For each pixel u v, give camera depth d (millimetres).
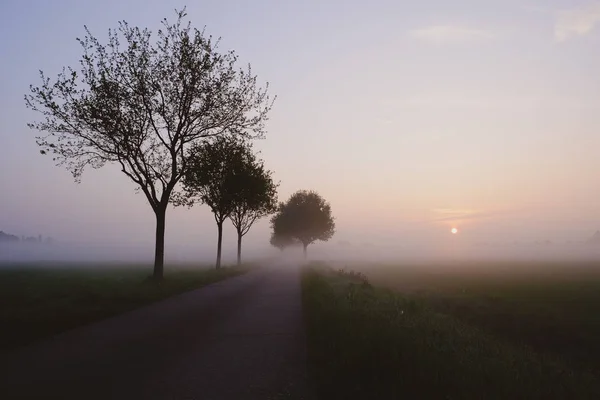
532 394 7203
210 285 29531
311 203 103062
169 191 29031
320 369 8586
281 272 48906
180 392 7199
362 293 25781
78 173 27422
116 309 16375
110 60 27234
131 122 27828
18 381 7672
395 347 8602
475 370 7926
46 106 25672
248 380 7949
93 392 7113
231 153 37438
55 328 12523
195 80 28484
